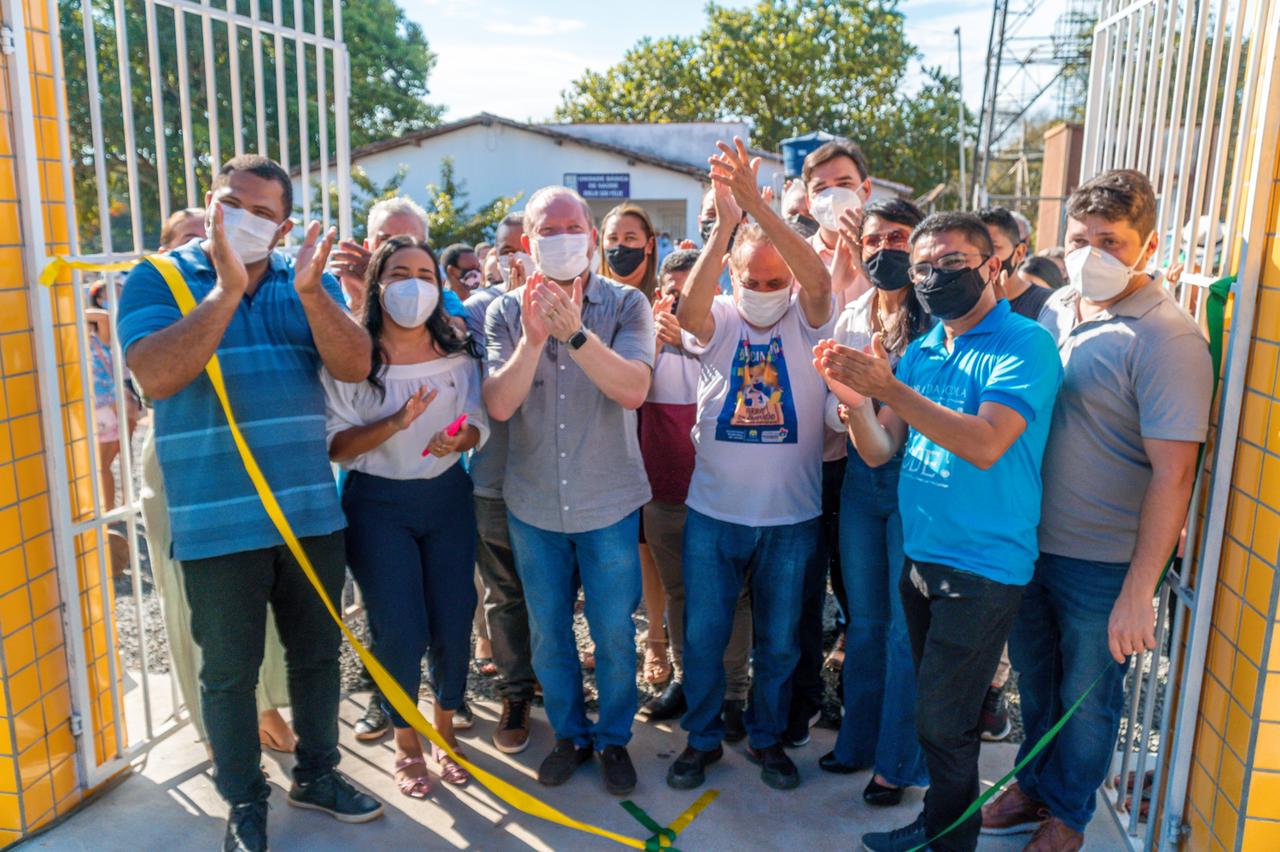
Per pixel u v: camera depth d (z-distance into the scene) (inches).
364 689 149.3
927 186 1273.4
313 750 112.7
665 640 151.6
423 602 115.3
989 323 94.7
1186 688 95.6
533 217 112.3
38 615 107.1
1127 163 124.6
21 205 102.3
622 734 121.0
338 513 106.8
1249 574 86.0
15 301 102.3
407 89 1116.5
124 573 204.4
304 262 96.0
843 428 113.4
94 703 116.9
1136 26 125.0
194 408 98.6
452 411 114.5
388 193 664.4
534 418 114.5
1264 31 87.8
